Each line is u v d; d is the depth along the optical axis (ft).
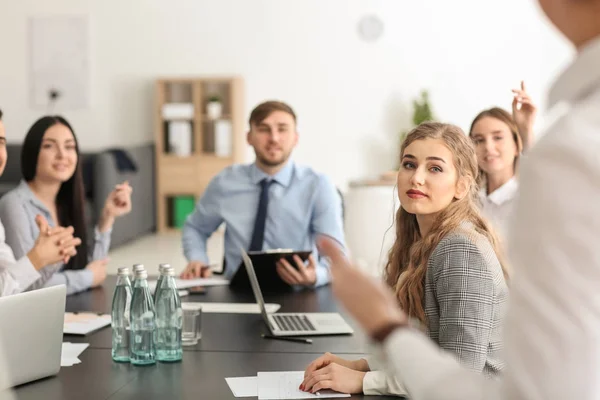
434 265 6.43
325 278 11.32
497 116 12.22
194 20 31.40
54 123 11.35
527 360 2.68
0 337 6.59
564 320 2.63
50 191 11.50
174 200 31.12
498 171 12.23
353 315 3.39
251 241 12.66
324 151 31.42
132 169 28.09
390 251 7.56
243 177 12.87
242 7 31.22
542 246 2.69
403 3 30.81
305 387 6.73
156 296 7.66
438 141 6.76
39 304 6.89
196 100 30.78
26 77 31.96
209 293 10.98
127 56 31.65
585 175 2.66
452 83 30.89
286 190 12.72
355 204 19.71
